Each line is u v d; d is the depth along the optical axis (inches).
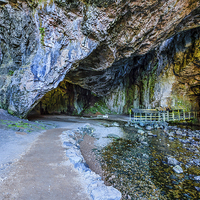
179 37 721.6
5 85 464.1
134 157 327.0
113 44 459.5
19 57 470.6
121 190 199.6
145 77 1037.2
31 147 249.4
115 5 327.9
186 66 716.0
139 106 1121.4
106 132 552.7
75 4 317.7
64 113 1077.8
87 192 133.1
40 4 322.7
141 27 413.7
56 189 134.5
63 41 382.9
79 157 206.4
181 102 875.4
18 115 454.9
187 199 190.5
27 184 138.3
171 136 530.6
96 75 860.0
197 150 380.5
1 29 429.1
